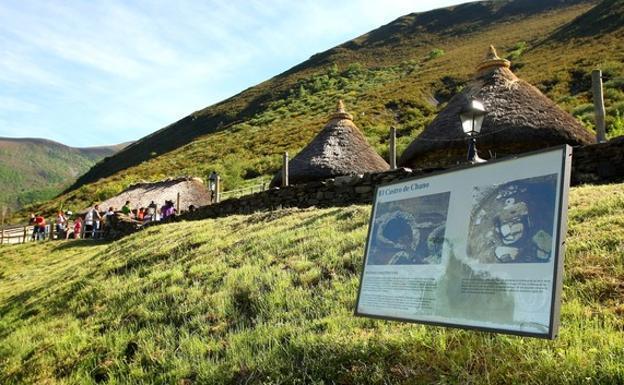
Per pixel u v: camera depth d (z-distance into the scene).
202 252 9.52
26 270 17.41
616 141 9.41
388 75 81.62
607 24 53.88
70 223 28.19
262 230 10.01
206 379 5.00
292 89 90.75
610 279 4.82
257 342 5.39
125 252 11.93
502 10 101.94
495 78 15.57
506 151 13.80
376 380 4.16
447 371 4.05
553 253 3.45
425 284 4.20
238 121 80.81
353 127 18.81
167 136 92.62
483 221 3.96
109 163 90.62
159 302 7.34
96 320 7.50
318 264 7.12
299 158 17.75
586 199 7.43
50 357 6.57
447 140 14.44
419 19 115.00
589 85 38.59
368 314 4.51
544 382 3.62
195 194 28.17
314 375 4.48
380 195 5.00
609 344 3.85
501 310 3.61
